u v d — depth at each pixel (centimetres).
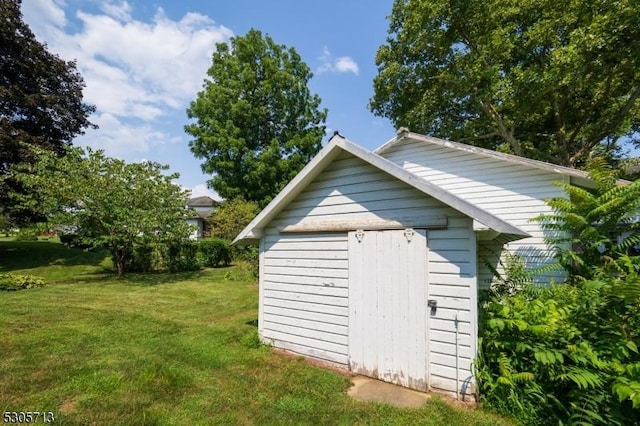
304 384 423
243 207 2031
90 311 792
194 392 395
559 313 374
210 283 1274
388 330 441
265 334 586
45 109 1686
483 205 839
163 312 812
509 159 790
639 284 314
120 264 1408
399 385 424
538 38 1254
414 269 427
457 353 387
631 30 873
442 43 1397
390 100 1764
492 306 416
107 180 1273
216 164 2403
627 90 1244
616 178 664
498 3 1300
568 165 1462
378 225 466
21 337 581
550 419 320
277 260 582
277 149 2438
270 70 2564
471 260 387
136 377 426
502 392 354
